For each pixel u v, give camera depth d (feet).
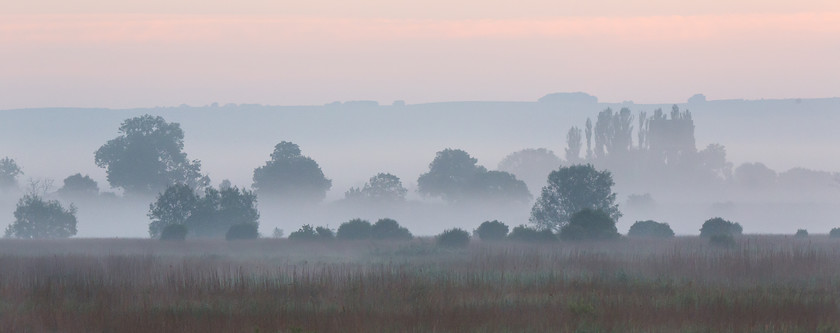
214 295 340.18
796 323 275.18
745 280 392.27
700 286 361.51
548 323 272.51
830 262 460.14
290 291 343.26
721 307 296.30
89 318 289.74
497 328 267.59
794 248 556.51
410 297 326.85
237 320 283.59
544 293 341.21
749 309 293.23
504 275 410.72
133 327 276.00
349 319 277.64
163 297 335.06
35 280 383.65
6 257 542.98
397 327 268.82
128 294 341.82
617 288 355.77
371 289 342.03
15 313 303.68
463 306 301.22
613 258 508.53
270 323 277.44
